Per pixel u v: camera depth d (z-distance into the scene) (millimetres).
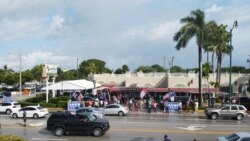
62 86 64250
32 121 43969
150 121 43344
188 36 62500
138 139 31344
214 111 45625
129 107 58969
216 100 73938
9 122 42938
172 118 46938
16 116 47750
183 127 38188
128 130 36094
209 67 81312
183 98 63406
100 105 56094
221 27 75625
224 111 45406
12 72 164375
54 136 33312
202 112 55438
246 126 39188
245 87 75125
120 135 33406
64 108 59312
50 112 54281
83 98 63562
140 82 84875
